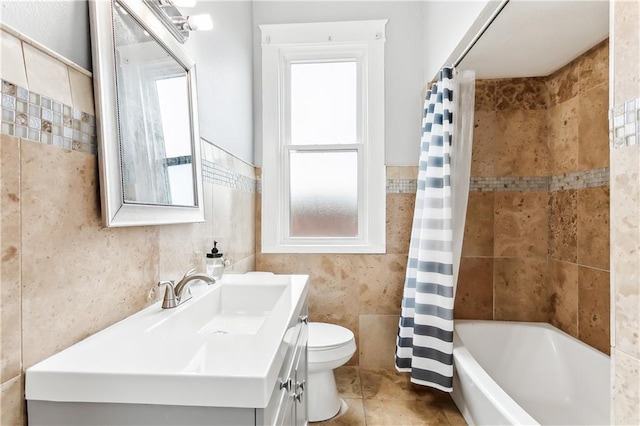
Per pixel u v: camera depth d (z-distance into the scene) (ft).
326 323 7.23
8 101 2.08
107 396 2.15
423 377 6.39
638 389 2.11
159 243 3.89
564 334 6.92
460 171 6.58
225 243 6.05
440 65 6.77
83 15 2.77
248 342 2.63
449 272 6.19
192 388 2.13
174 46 4.09
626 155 2.19
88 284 2.77
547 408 6.39
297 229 8.46
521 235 7.69
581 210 6.59
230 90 6.48
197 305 3.87
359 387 7.09
